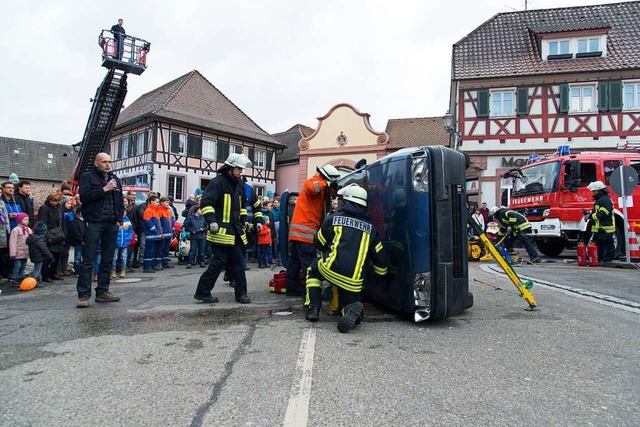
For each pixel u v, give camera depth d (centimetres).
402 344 367
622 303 544
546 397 257
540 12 2319
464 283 451
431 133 3312
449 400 252
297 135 3909
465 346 362
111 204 551
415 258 443
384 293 503
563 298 584
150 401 249
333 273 427
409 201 454
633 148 1291
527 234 1148
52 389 268
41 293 666
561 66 1989
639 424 223
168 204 1023
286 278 623
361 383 277
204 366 309
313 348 353
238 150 3269
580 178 1122
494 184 2023
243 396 255
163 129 2780
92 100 1906
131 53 1791
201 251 1072
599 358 331
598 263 1000
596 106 1947
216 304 550
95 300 566
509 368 307
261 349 350
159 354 337
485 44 2200
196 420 225
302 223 573
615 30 2108
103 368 305
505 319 463
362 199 449
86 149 1944
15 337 388
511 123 2012
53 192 805
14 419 227
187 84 3192
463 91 2067
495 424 222
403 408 240
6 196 758
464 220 455
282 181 3666
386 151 2959
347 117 3056
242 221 579
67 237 885
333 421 224
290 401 248
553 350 351
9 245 739
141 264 1057
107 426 219
